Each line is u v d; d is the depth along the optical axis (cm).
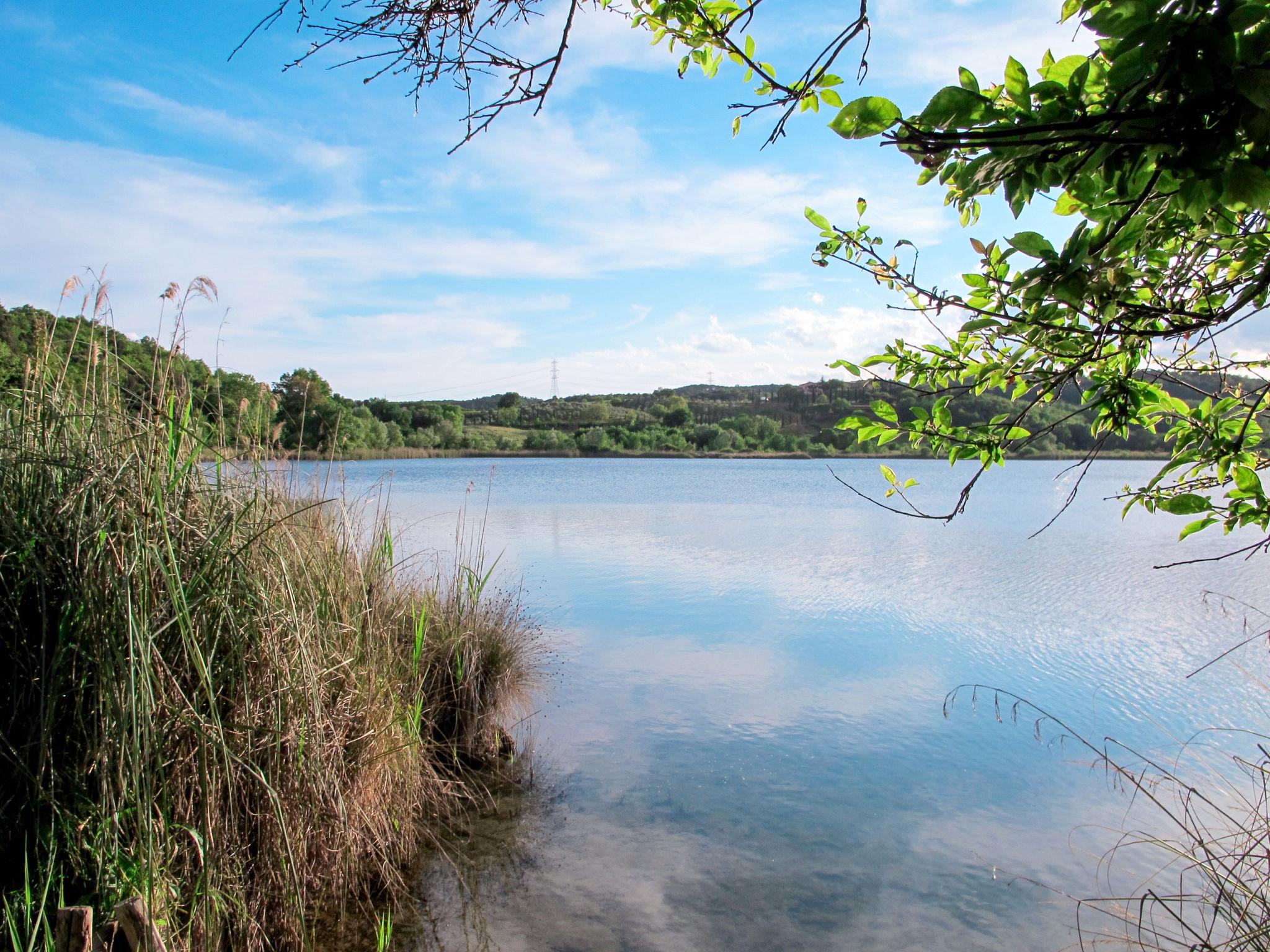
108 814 292
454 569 741
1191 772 589
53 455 349
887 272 243
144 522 327
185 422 373
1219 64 123
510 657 638
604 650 918
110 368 384
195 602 335
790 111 200
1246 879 350
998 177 160
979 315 225
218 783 328
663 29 247
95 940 241
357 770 421
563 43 235
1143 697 762
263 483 447
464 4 231
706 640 967
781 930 399
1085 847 486
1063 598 1238
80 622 313
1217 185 139
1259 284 168
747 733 666
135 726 283
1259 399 216
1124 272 172
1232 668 853
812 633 1002
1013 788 568
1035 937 395
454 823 506
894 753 627
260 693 362
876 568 1521
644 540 1920
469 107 248
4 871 283
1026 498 3550
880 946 388
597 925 399
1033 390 251
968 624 1062
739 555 1700
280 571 408
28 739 303
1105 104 151
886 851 482
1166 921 407
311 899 377
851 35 184
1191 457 231
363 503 667
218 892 313
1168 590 1302
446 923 399
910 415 270
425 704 577
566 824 507
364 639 488
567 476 5212
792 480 4991
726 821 516
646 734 662
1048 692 776
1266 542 217
